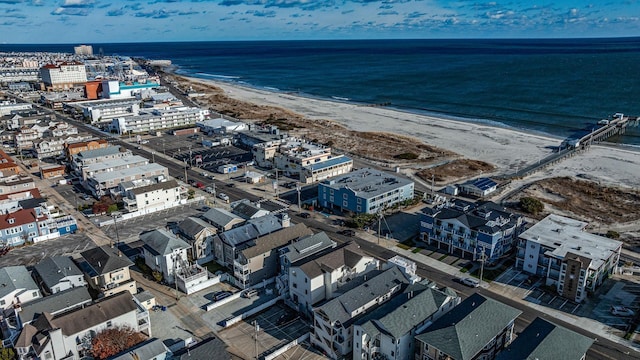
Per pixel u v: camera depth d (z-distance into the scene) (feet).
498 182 508.12
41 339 224.53
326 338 244.83
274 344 255.09
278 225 355.15
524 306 287.07
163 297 299.79
